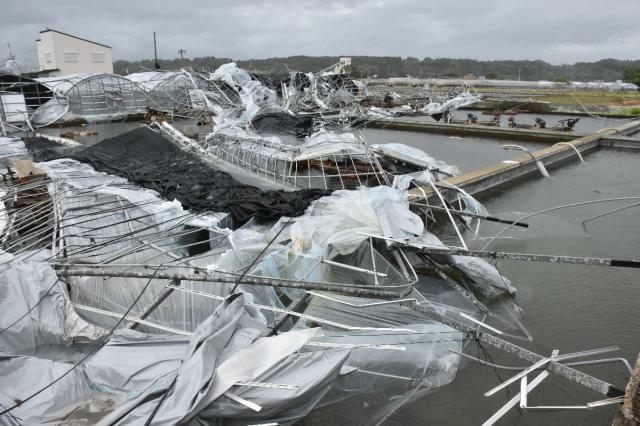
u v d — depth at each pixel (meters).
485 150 25.19
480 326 8.26
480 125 30.53
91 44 56.88
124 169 15.83
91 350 6.91
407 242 9.30
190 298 7.64
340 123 32.12
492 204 15.62
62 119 34.56
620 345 7.88
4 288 7.09
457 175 16.84
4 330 6.70
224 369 5.46
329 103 42.06
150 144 19.41
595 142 24.45
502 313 8.84
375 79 90.75
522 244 11.78
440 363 6.87
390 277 8.95
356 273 9.09
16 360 5.87
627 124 28.33
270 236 10.22
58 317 7.14
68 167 15.73
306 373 5.58
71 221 10.55
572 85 62.00
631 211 14.09
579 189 17.16
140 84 39.56
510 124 29.38
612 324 8.45
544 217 13.64
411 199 13.30
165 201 11.62
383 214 10.10
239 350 5.86
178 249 9.92
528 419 6.26
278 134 26.34
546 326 8.45
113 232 10.34
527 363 7.31
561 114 37.06
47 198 12.45
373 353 6.75
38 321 6.96
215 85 40.97
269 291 8.09
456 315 8.42
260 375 5.49
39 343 6.94
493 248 11.57
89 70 57.41
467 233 12.58
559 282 9.93
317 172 18.48
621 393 5.18
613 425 5.17
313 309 7.89
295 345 5.84
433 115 34.50
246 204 11.91
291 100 38.91
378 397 6.42
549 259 7.91
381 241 9.57
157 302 7.37
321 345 6.29
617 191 16.77
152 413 4.89
